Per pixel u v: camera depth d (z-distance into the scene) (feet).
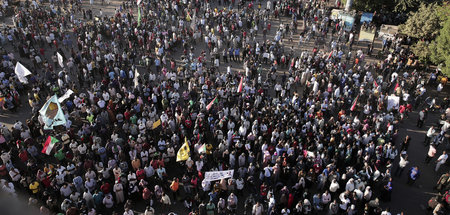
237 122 75.31
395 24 134.41
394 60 102.27
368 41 115.03
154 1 142.61
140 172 57.52
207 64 106.93
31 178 56.70
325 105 79.46
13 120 80.23
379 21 137.28
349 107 84.28
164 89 82.12
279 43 112.68
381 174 62.18
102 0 149.28
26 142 64.80
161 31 118.42
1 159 64.28
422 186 66.54
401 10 130.82
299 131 69.36
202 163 60.80
